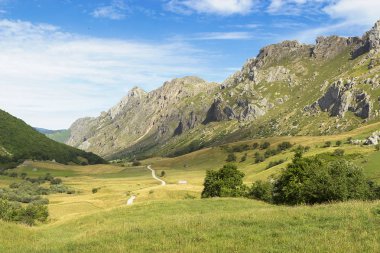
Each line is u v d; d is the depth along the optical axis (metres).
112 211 49.38
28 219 77.88
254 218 27.84
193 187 162.38
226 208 46.00
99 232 29.08
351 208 28.48
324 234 21.17
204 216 32.03
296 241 20.08
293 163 74.19
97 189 191.75
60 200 150.75
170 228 26.67
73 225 44.34
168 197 139.50
